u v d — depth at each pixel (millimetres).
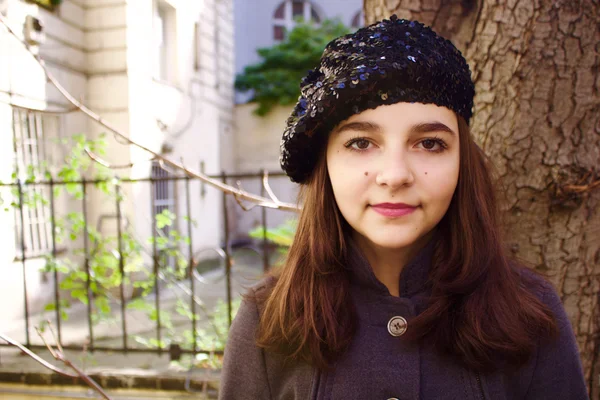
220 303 3723
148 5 3641
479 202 978
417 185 850
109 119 3697
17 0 2980
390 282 1032
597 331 1419
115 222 3730
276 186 9367
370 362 931
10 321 3129
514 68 1372
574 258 1381
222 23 8602
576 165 1351
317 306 976
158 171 4527
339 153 893
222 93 8844
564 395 949
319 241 998
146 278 3547
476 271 935
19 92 3025
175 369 2432
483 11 1418
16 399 2354
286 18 12586
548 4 1329
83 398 2301
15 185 2648
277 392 1032
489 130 1426
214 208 7184
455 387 911
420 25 886
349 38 883
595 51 1336
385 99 819
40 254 3131
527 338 907
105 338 3035
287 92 9414
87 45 3658
